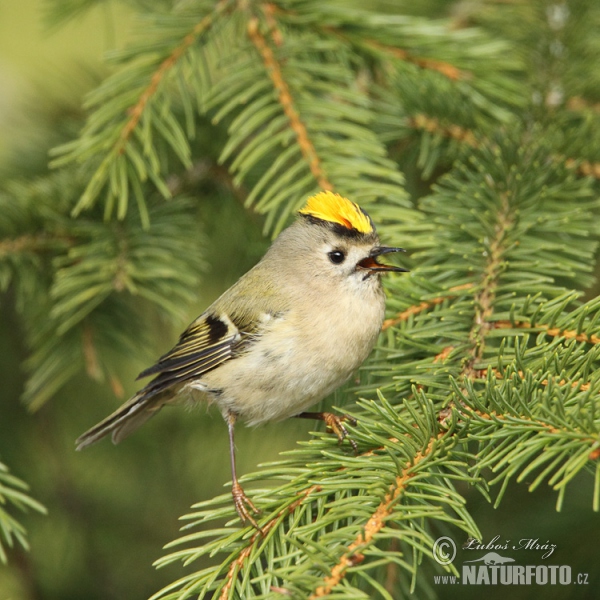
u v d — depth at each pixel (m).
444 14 9.58
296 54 7.79
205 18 7.82
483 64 8.02
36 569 9.08
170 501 9.63
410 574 6.69
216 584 4.84
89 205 7.93
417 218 7.39
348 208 6.76
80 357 8.10
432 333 5.87
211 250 9.59
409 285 6.68
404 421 4.98
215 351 6.89
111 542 9.36
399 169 8.52
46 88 10.05
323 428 7.26
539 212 6.75
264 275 7.00
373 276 6.60
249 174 8.86
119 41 13.28
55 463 9.32
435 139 8.09
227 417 7.11
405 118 8.15
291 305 6.67
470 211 6.70
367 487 4.71
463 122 7.97
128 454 9.72
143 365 8.29
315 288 6.66
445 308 6.42
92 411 9.71
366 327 6.50
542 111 7.99
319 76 7.98
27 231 8.10
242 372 6.77
